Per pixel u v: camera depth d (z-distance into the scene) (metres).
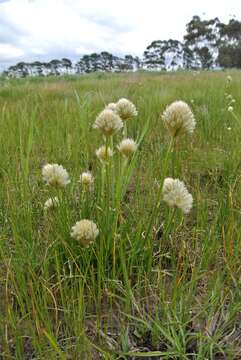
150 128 3.50
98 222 1.54
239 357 1.14
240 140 2.79
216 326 1.25
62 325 1.26
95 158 2.66
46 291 1.29
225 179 2.30
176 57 47.47
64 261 1.51
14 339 1.18
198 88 7.04
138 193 1.97
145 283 1.36
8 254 1.54
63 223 1.53
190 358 1.16
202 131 3.38
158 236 1.81
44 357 1.09
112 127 1.48
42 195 2.07
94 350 1.17
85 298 1.40
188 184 2.15
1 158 2.52
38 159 2.68
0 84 11.64
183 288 1.31
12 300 1.31
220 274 1.39
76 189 2.07
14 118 3.66
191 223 1.93
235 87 6.54
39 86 9.25
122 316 1.29
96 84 9.35
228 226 1.69
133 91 6.80
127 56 51.50
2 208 1.93
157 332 1.18
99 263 1.29
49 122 3.61
